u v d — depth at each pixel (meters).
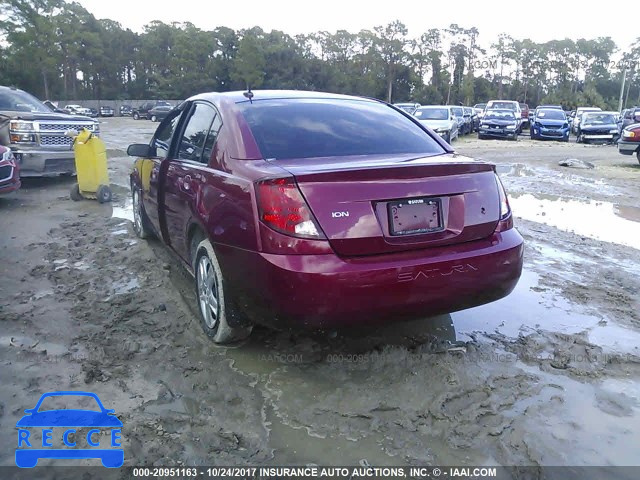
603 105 98.50
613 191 10.71
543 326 4.21
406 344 3.87
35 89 68.19
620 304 4.68
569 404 3.19
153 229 5.63
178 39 80.00
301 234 3.01
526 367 3.60
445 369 3.50
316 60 82.62
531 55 107.19
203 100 4.50
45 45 70.31
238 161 3.50
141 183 5.78
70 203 8.74
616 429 2.96
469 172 3.45
